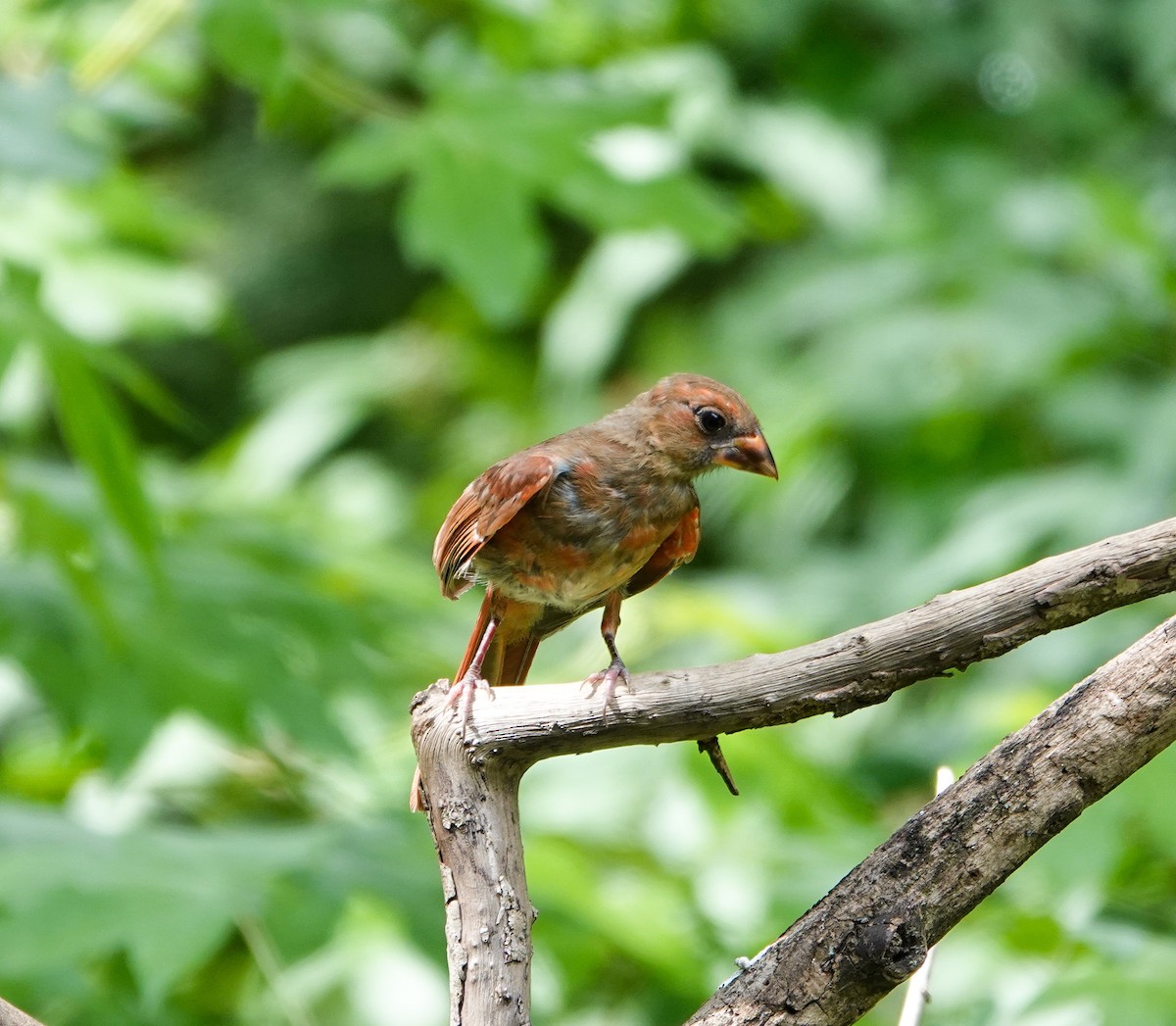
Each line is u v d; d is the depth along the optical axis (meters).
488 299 9.76
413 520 18.14
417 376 19.52
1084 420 13.69
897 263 15.23
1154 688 4.79
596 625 13.50
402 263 22.17
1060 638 12.82
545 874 8.98
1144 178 16.47
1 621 8.41
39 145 7.48
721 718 5.25
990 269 14.95
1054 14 17.31
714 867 9.93
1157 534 4.99
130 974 9.26
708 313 18.69
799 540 15.66
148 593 8.91
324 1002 9.70
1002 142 17.28
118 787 8.69
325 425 18.47
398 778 10.35
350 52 13.88
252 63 8.58
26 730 11.02
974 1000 8.44
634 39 16.19
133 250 12.74
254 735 8.61
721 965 9.64
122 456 7.93
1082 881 7.54
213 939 7.00
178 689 8.53
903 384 14.38
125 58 9.64
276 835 8.40
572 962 9.59
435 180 9.80
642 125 10.13
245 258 22.12
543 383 18.73
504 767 5.47
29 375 13.03
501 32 13.66
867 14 17.56
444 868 5.43
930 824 4.88
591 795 10.37
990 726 9.47
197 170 22.36
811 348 16.30
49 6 10.41
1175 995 7.05
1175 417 13.02
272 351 22.02
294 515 12.35
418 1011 9.40
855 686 5.18
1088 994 7.10
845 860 9.74
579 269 19.66
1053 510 12.83
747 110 17.05
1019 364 13.93
